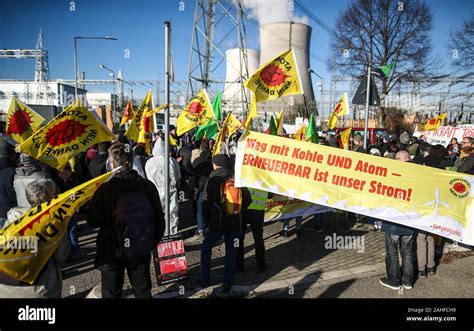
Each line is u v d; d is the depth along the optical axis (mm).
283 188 4262
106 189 3193
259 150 4258
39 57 39594
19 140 5098
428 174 4191
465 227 4137
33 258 2750
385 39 30188
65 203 2975
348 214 8273
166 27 4477
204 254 4395
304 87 34031
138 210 3137
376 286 4590
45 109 11898
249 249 5949
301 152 4273
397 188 4211
